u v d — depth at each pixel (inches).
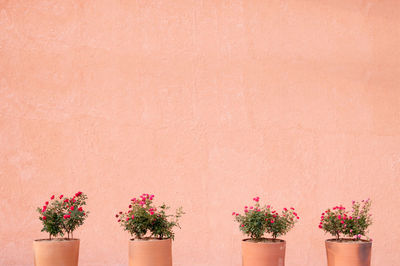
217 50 217.9
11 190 194.4
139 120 208.1
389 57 229.1
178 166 207.6
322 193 214.4
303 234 210.2
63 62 206.5
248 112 215.6
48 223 165.0
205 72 215.8
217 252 204.7
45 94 202.8
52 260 156.8
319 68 223.5
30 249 192.7
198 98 213.5
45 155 198.8
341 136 219.9
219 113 213.9
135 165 204.7
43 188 196.7
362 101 224.1
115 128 205.9
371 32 229.5
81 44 208.8
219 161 210.5
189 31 217.5
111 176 202.2
